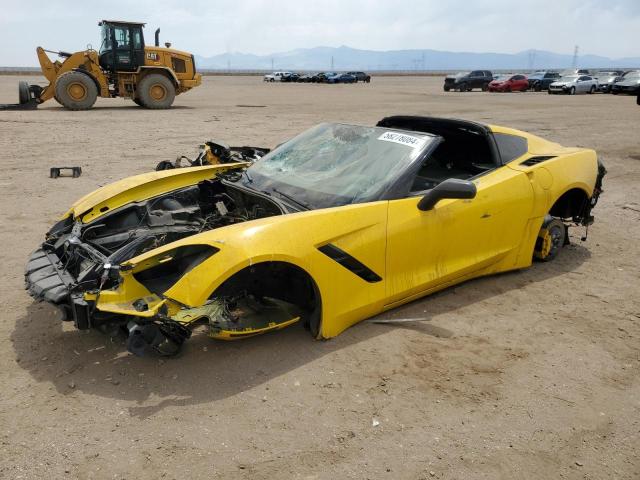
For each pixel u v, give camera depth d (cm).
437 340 370
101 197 424
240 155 637
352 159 411
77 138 1309
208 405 292
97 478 240
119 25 2094
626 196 812
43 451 255
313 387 311
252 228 320
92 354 338
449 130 491
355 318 370
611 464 261
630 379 333
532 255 493
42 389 302
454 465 256
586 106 2488
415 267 386
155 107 2195
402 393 310
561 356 356
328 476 246
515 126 1633
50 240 399
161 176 454
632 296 453
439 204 392
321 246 334
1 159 1021
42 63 2081
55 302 312
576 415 296
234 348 347
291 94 3488
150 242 371
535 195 455
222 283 306
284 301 362
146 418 280
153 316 290
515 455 264
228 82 6419
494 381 325
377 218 358
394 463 255
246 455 257
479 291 455
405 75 11550
